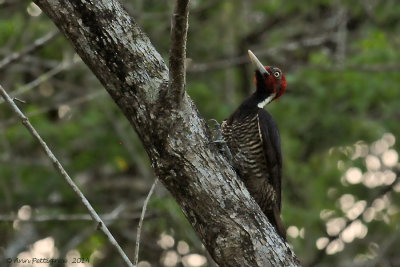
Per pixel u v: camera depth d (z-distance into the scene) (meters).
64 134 13.68
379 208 15.56
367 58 14.77
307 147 16.05
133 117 5.65
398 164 15.94
